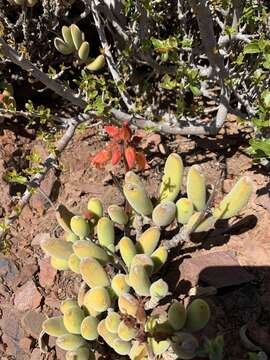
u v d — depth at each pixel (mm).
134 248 342
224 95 404
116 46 464
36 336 368
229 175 429
